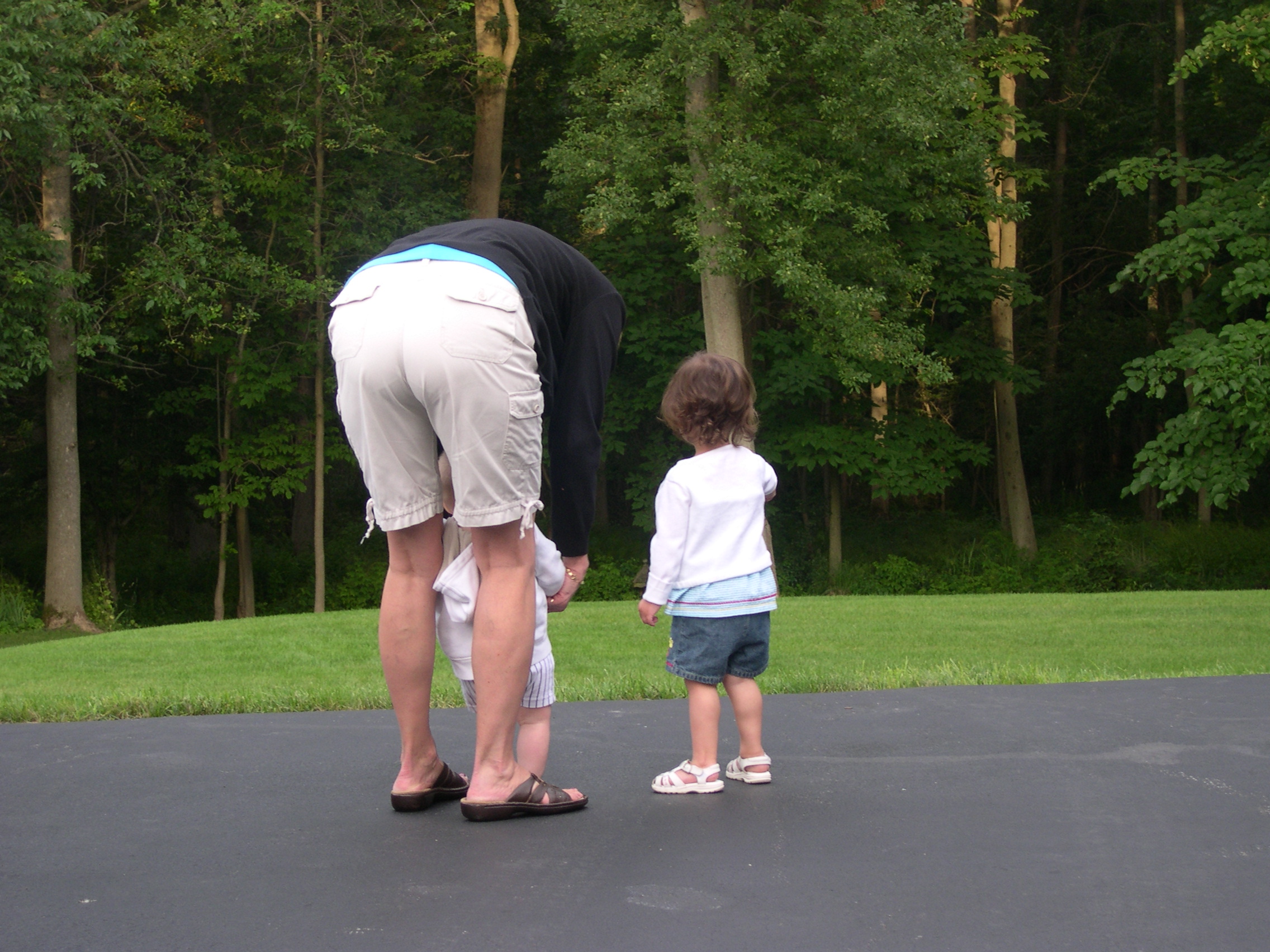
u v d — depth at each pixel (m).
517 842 2.42
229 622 11.20
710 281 16.62
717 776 2.93
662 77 15.47
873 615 10.96
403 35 19.28
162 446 21.22
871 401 21.14
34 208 17.83
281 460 19.80
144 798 2.87
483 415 2.45
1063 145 28.62
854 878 2.15
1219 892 2.06
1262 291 13.05
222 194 17.84
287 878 2.17
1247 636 9.12
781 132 16.42
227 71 17.25
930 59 15.38
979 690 4.64
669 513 3.09
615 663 7.66
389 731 3.85
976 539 24.72
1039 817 2.61
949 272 20.25
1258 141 15.25
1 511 21.45
